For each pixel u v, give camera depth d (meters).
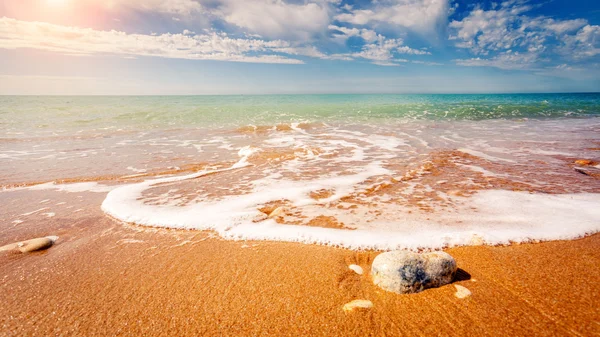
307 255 3.31
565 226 3.78
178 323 2.38
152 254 3.42
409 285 2.59
